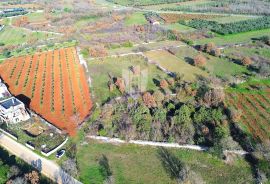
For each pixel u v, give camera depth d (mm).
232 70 166250
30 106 141125
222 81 154000
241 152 111062
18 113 130125
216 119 122938
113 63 179875
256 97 141000
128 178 104312
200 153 113250
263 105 135000
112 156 113125
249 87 149000
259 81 153750
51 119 132000
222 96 134625
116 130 122688
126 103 136625
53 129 126062
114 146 117500
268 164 104562
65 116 133500
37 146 117250
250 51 190375
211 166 108312
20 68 179500
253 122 124750
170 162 110188
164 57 185250
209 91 136750
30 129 126812
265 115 128625
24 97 148625
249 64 169250
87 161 110812
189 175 102562
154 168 107938
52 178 103188
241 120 126000
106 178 103562
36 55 196750
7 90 149375
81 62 182375
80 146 117438
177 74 158125
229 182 102188
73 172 104938
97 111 133250
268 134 118125
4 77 169125
